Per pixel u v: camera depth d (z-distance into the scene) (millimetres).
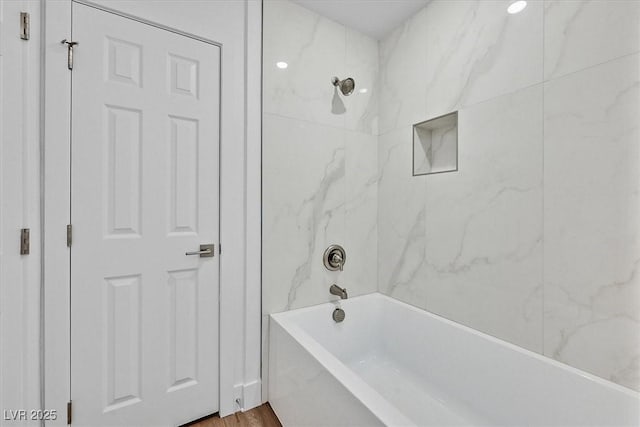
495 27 1424
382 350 2020
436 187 1732
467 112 1555
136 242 1358
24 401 1146
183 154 1467
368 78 2092
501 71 1400
